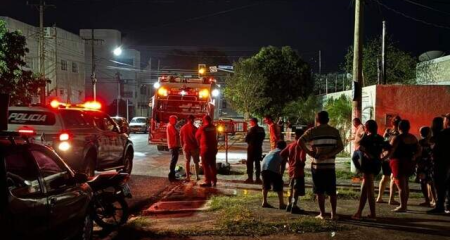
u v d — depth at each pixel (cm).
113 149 1375
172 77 2455
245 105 4291
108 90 6225
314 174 890
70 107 1234
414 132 1692
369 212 976
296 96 4503
